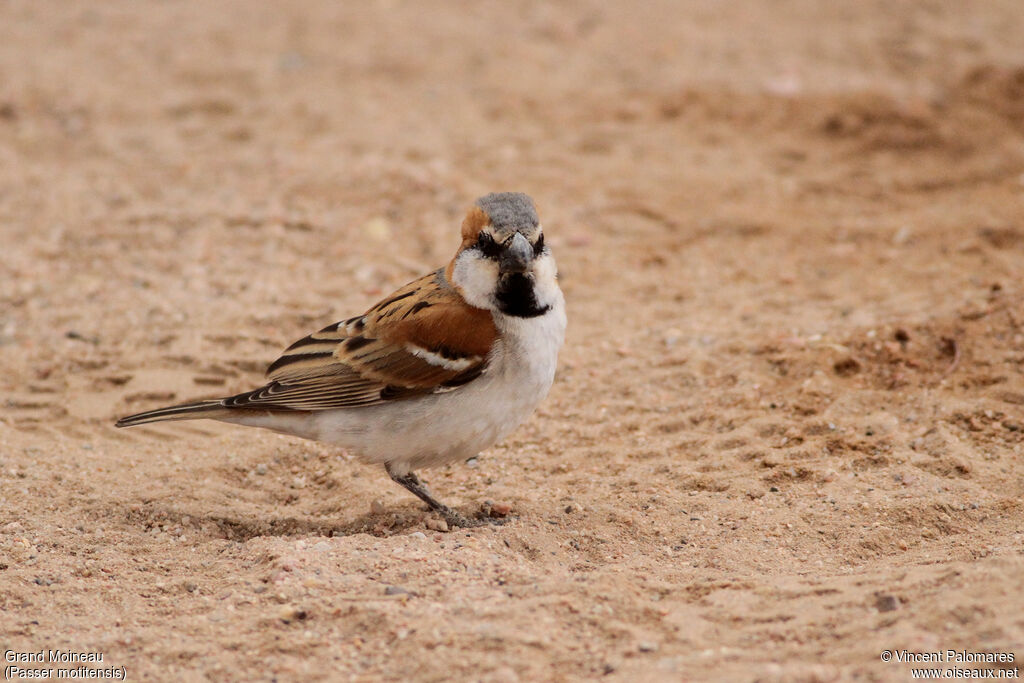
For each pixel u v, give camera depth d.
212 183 18.34
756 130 20.42
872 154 19.39
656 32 25.44
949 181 18.14
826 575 8.55
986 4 26.91
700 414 11.91
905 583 7.85
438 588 8.35
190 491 10.62
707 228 17.05
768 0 27.64
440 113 21.16
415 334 9.53
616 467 11.05
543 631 7.58
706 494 10.33
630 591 8.14
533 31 25.56
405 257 16.11
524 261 9.17
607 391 12.59
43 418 12.10
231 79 22.62
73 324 14.05
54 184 18.28
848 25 25.66
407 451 9.85
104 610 8.47
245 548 9.47
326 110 21.19
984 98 20.69
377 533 9.95
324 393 9.81
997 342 12.51
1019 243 15.75
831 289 14.91
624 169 18.95
